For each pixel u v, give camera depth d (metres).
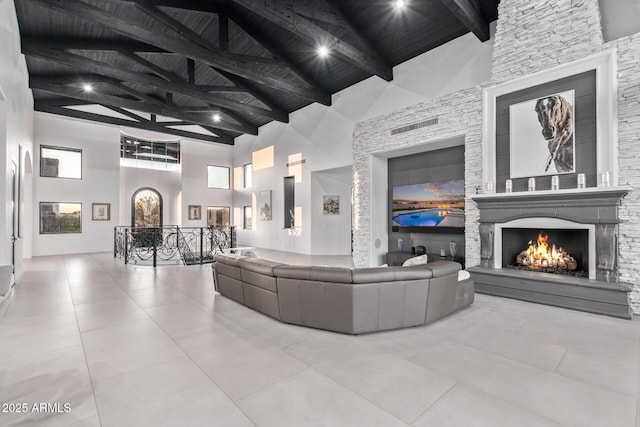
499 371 2.21
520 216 4.30
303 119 9.03
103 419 1.69
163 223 12.16
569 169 3.98
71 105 8.77
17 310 3.62
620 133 3.61
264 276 3.36
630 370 2.22
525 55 4.36
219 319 3.33
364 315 2.86
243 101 9.48
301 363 2.33
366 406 1.80
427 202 6.35
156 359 2.40
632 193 3.53
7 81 4.23
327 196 9.12
